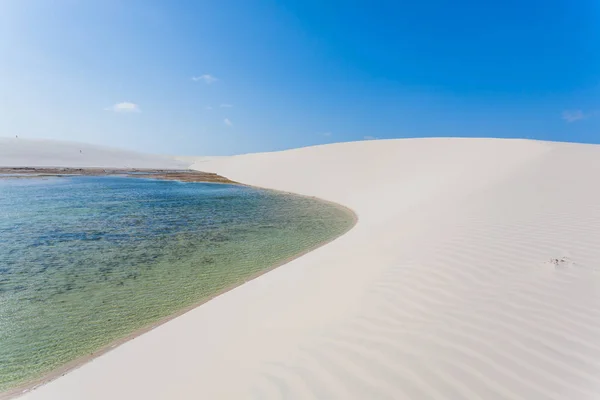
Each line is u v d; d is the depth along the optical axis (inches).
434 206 334.3
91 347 155.0
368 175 841.5
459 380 90.3
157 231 408.5
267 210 573.3
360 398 87.3
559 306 119.1
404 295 142.0
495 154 644.7
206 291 224.4
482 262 160.4
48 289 228.5
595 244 162.6
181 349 135.3
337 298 155.5
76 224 436.5
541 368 92.5
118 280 246.4
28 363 142.0
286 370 103.4
